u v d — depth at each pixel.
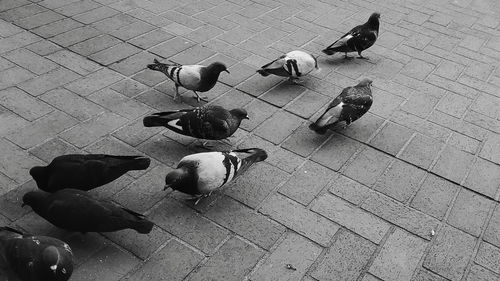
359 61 2.57
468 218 1.76
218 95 2.22
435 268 1.59
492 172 1.96
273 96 2.25
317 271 1.56
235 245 1.60
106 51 2.43
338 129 2.10
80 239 1.57
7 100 2.06
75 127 1.97
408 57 2.64
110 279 1.48
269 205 1.73
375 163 1.94
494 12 3.24
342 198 1.79
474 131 2.16
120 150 1.89
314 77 2.41
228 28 2.73
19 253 1.37
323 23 2.89
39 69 2.25
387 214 1.75
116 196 1.71
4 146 1.85
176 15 2.80
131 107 2.10
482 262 1.62
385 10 3.12
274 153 1.94
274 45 2.62
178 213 1.67
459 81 2.48
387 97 2.31
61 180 1.61
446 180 1.90
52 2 2.79
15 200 1.66
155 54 2.45
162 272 1.51
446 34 2.91
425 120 2.19
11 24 2.54
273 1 3.08
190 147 1.93
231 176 1.67
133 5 2.86
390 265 1.59
